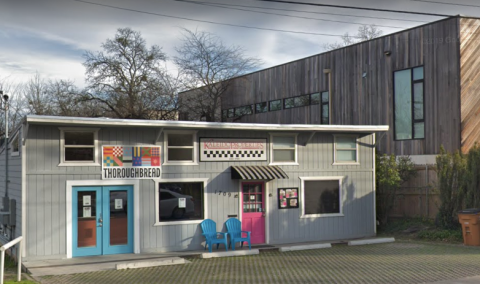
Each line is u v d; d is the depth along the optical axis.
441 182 19.59
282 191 18.88
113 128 16.30
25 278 12.59
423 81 22.94
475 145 19.20
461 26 21.45
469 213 17.53
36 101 41.78
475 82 21.67
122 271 13.51
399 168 21.88
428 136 22.59
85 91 38.22
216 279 12.28
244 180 18.33
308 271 13.22
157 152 16.91
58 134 15.55
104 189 16.14
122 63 38.12
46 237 15.20
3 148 18.61
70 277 12.77
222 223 17.80
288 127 18.31
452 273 12.67
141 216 16.58
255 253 16.42
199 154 17.56
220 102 38.03
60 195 15.48
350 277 12.35
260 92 34.16
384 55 24.92
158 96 38.00
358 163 20.39
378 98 25.19
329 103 27.73
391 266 13.79
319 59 29.06
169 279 12.36
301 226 19.11
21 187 15.06
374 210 20.61
